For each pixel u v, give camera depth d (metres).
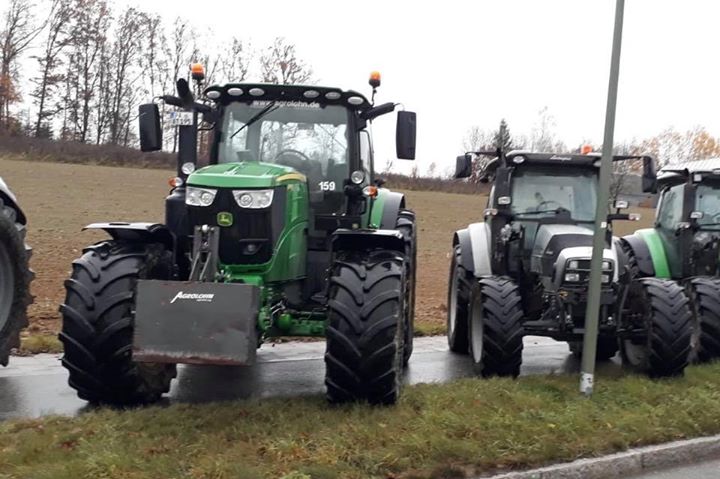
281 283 5.89
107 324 5.35
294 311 6.13
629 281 7.64
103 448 4.51
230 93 6.64
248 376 7.34
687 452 5.56
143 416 5.21
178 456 4.46
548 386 6.56
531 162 8.19
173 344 4.87
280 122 6.72
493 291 7.20
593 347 6.31
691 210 8.73
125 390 5.55
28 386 6.52
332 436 4.87
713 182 8.98
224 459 4.43
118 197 30.42
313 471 4.36
